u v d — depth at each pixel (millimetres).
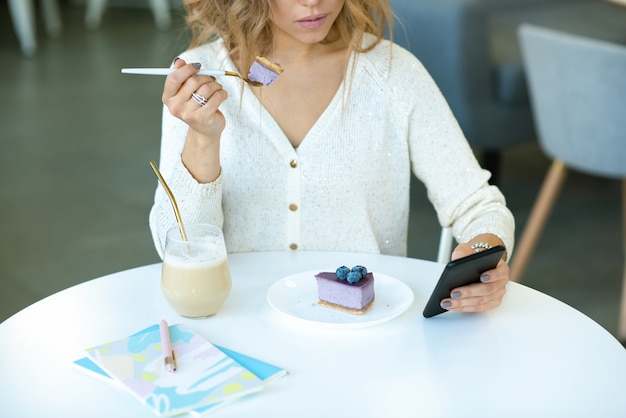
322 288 1404
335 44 1728
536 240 3098
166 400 1132
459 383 1206
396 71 1711
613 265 3215
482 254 1327
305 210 1701
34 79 5613
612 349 1302
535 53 2834
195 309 1359
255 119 1660
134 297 1460
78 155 4297
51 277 3107
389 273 1554
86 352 1246
